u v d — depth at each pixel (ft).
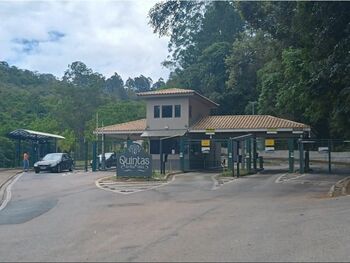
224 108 196.34
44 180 86.58
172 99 124.36
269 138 117.39
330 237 30.96
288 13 71.72
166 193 63.72
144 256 26.58
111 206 50.93
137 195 61.57
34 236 34.04
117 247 29.32
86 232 35.06
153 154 124.98
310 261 24.85
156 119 125.39
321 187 69.51
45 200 57.88
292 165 104.32
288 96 117.60
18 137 121.60
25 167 114.11
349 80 59.67
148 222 39.19
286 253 26.76
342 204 47.11
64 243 31.04
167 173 98.94
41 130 186.19
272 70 151.74
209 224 37.42
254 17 82.07
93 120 228.02
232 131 116.57
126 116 232.73
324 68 59.57
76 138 213.25
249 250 27.66
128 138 131.34
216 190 67.26
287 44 83.51
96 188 71.31
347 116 75.82
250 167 106.32
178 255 26.63
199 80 205.87
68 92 247.70
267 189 67.82
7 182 84.12
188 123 122.52
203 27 227.20
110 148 153.07
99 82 264.52
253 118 123.34
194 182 80.69
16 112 211.00
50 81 300.61
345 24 56.49
